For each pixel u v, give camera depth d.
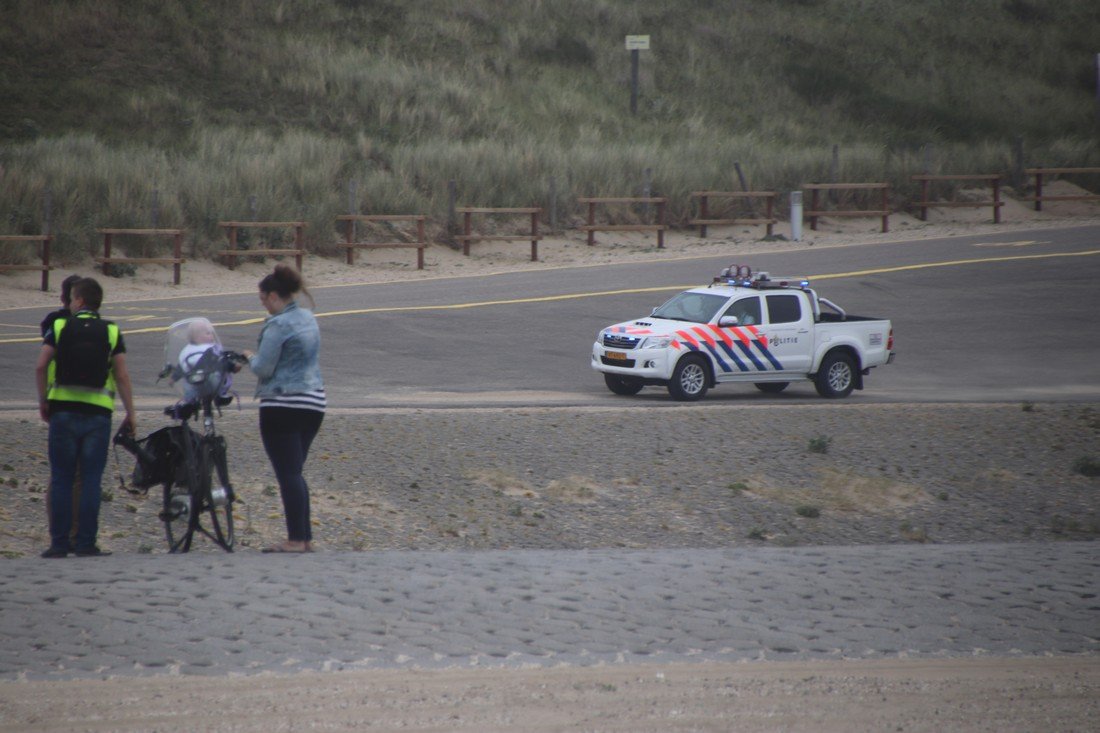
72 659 22.03
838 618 26.23
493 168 152.88
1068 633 25.50
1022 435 62.91
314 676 21.38
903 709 20.09
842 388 75.00
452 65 197.25
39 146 142.25
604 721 19.12
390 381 73.69
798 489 52.94
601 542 45.06
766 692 20.91
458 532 44.44
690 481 53.03
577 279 120.56
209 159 146.12
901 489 53.38
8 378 67.12
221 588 27.23
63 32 181.88
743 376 72.19
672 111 197.25
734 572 30.58
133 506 43.38
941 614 26.78
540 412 63.66
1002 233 151.75
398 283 118.25
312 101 175.25
